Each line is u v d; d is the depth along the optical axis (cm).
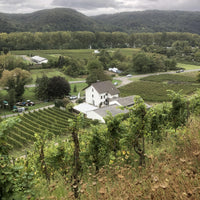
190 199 446
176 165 670
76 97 7056
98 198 581
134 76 10412
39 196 779
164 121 1694
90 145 1250
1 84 7512
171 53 15438
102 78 8538
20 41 16950
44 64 11306
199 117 1766
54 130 3566
